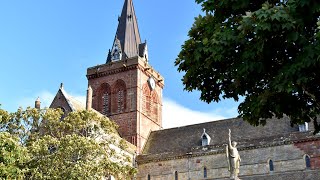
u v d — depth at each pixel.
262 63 14.96
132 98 71.19
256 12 13.48
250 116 17.11
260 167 56.31
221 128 65.12
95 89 75.00
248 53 14.65
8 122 42.28
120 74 73.69
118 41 78.00
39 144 38.59
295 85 14.24
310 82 14.70
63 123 42.84
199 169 60.59
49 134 43.72
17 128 42.16
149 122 73.00
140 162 65.25
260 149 57.38
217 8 16.25
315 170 52.88
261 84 16.41
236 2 15.40
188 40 17.00
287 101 15.99
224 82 17.58
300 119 17.03
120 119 70.75
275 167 55.41
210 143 63.06
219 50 14.98
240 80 15.99
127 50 77.38
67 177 37.09
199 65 16.59
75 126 43.16
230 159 33.22
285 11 13.25
